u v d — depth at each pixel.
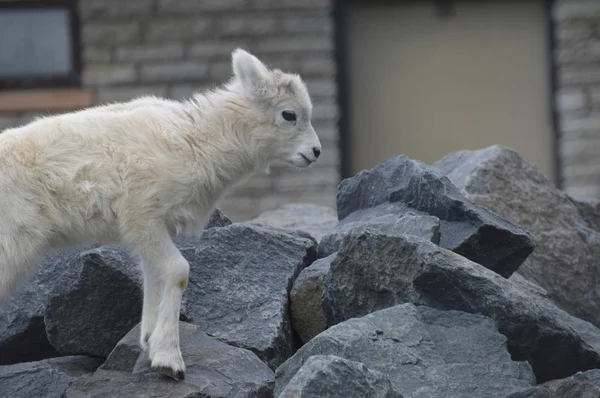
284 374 10.25
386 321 10.44
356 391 9.06
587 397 10.18
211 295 11.77
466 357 10.30
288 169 23.61
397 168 13.55
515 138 24.33
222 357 10.55
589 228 14.88
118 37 24.03
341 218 14.07
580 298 14.09
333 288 11.40
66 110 23.97
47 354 12.49
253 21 23.95
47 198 10.20
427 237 11.65
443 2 24.36
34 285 12.45
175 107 11.02
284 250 12.54
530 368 10.30
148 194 10.31
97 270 11.62
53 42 24.33
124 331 11.71
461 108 24.41
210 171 10.84
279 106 11.26
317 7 23.91
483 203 14.05
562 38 23.78
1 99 23.95
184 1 23.97
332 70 23.89
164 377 10.09
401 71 24.45
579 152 23.75
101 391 10.10
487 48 24.36
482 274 10.90
